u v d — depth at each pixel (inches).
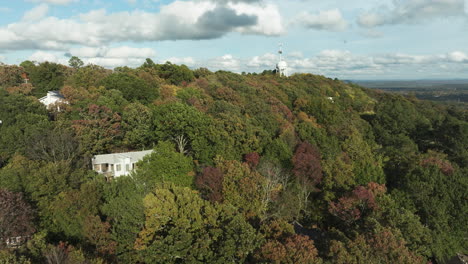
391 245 1008.2
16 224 1019.9
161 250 1005.8
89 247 1081.4
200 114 1987.0
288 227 1199.6
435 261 1421.0
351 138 2413.9
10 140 1526.8
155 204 1091.9
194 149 1866.4
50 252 893.8
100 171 1702.8
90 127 1790.1
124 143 1937.7
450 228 1451.8
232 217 1136.2
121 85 2459.4
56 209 1172.5
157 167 1541.6
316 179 1828.2
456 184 1571.1
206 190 1537.9
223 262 1000.2
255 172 1604.3
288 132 2279.8
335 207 1534.2
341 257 958.4
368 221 1273.4
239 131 2000.5
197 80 3708.2
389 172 2038.6
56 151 1537.9
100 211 1232.8
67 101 2122.3
